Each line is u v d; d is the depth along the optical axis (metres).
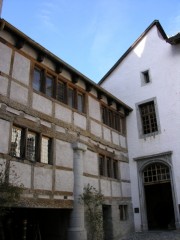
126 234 14.06
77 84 13.08
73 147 11.66
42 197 9.62
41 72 11.20
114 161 14.98
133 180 15.86
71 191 11.02
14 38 10.04
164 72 16.62
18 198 7.91
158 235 12.79
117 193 14.29
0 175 7.77
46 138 10.67
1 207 7.55
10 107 9.28
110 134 15.02
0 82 9.14
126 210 14.84
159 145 15.61
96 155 13.24
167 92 16.20
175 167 14.76
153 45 17.56
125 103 17.55
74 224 10.70
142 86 17.23
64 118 11.67
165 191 18.41
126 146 16.50
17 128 9.53
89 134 13.05
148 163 15.62
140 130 16.52
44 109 10.73
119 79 18.34
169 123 15.64
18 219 10.50
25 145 9.51
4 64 9.45
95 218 11.19
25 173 9.18
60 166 10.79
